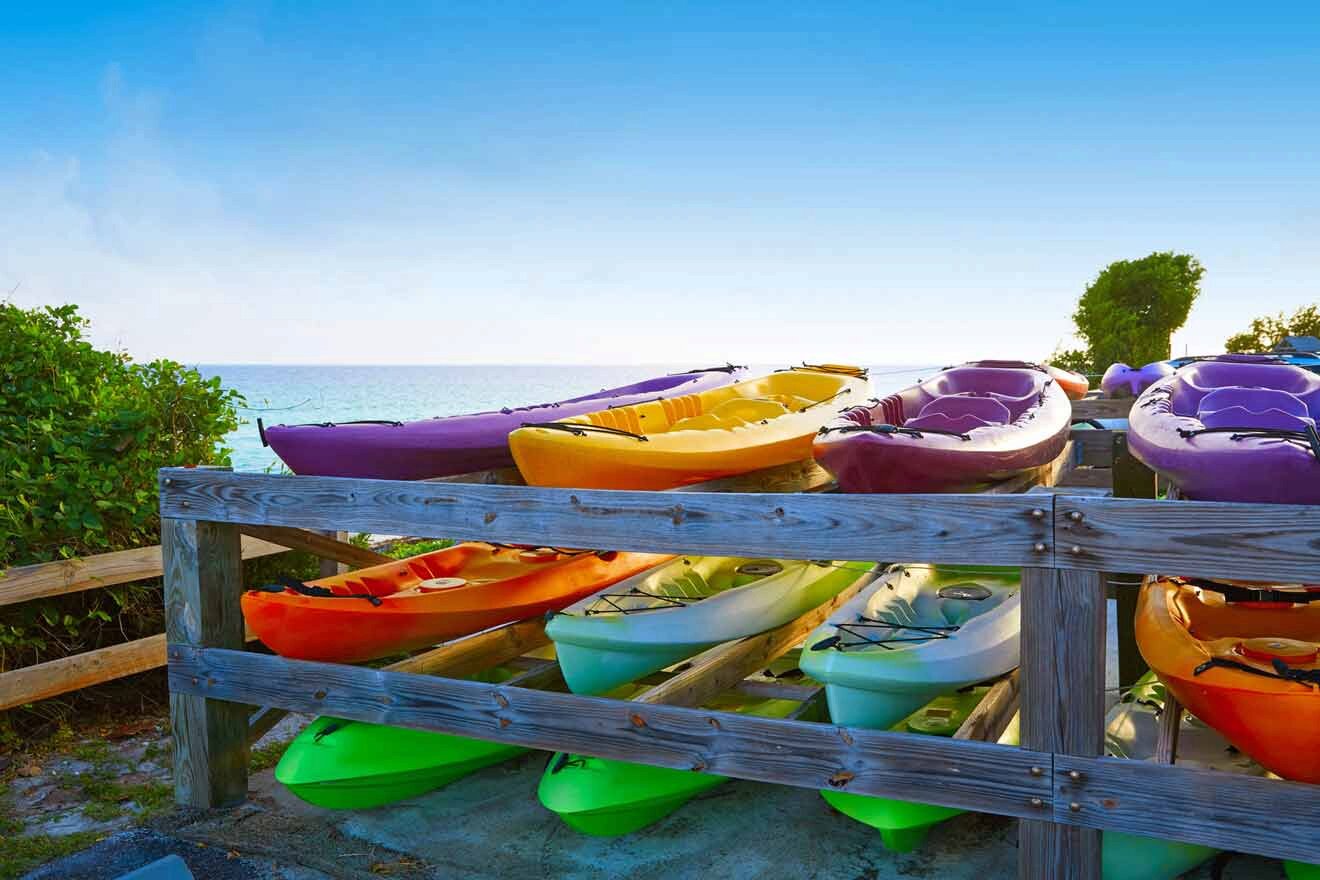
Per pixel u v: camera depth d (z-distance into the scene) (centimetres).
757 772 322
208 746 418
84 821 407
